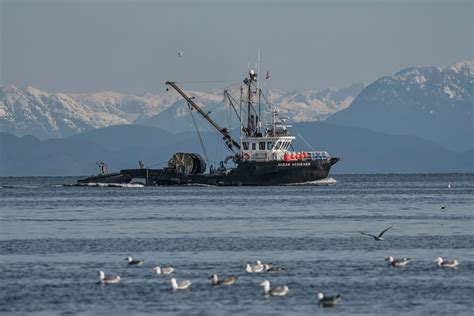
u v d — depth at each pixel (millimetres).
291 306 176375
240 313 172375
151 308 175500
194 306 176625
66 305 177875
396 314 171750
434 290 186875
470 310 173875
